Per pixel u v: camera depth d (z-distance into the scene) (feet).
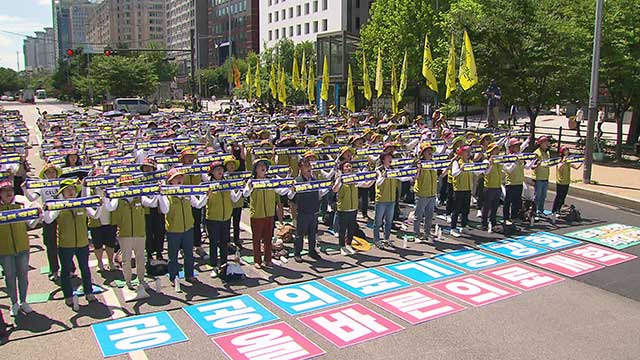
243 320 25.39
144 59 231.09
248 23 370.73
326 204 43.50
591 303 27.43
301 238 33.76
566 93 75.82
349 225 35.70
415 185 38.09
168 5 554.05
